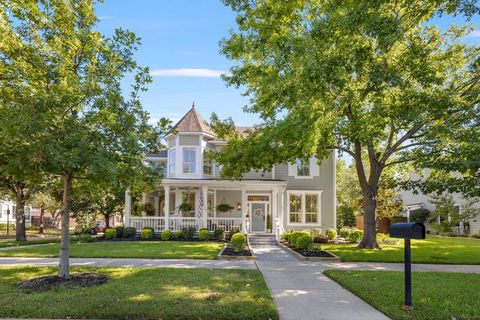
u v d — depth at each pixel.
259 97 17.69
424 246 20.86
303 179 27.84
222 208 26.78
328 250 18.27
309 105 14.29
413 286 9.40
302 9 16.11
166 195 24.86
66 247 9.80
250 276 10.44
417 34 16.70
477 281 10.24
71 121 8.62
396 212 29.75
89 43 9.45
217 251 16.89
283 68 13.50
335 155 28.09
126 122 9.26
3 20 9.12
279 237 22.86
